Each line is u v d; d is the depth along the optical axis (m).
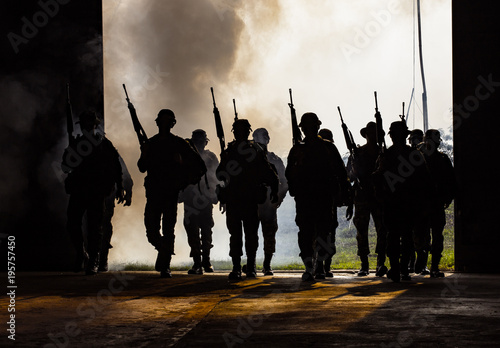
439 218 15.48
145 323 7.83
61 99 19.28
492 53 18.19
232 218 14.70
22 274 16.58
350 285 12.68
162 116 15.50
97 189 15.69
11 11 19.28
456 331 6.93
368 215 15.97
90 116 15.82
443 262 20.38
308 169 14.17
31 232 19.05
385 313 8.37
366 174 15.94
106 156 15.77
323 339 6.51
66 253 19.00
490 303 9.42
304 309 8.85
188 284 13.09
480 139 18.16
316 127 14.47
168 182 15.24
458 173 18.17
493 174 18.03
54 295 10.97
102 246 17.44
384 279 14.48
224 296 10.66
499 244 17.88
